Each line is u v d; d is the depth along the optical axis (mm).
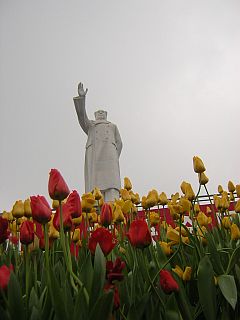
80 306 1595
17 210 2750
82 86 12695
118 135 12984
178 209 2635
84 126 12844
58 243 3102
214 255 2262
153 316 1831
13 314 1493
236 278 2197
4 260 2850
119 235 3289
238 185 3936
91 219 3629
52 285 1547
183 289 2098
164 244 2588
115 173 12125
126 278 2131
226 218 2943
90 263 1842
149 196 3021
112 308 1609
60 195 1798
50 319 1652
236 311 2123
